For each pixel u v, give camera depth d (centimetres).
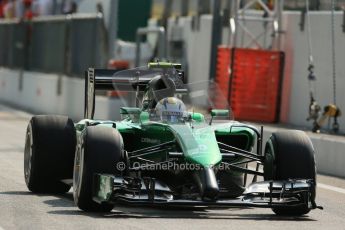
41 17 11019
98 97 8681
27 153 3972
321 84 6756
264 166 3506
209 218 3259
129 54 9631
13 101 11512
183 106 3534
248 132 3550
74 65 9394
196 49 8556
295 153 3400
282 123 7262
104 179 3197
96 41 8831
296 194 3322
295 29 7156
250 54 7306
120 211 3388
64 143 3844
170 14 9256
